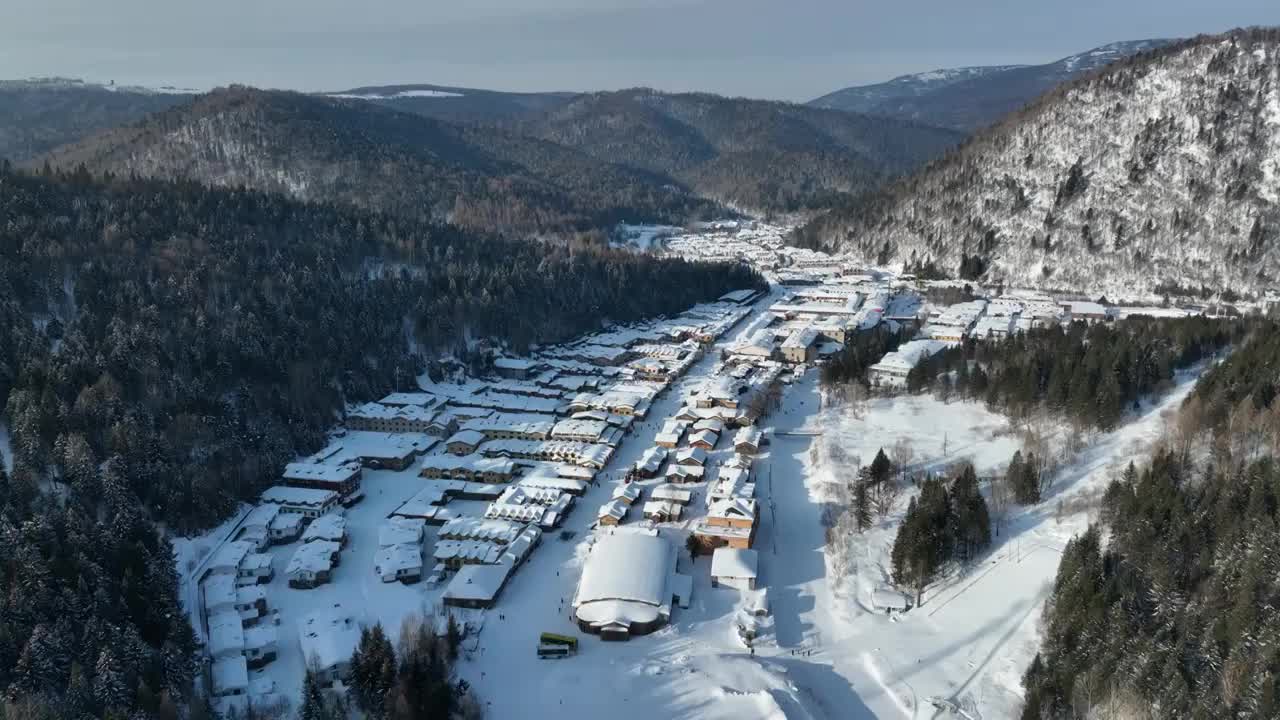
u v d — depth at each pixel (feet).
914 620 404.77
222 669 364.79
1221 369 541.34
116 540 417.90
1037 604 396.98
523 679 368.07
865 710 348.79
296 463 585.22
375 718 327.06
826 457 579.07
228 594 426.92
